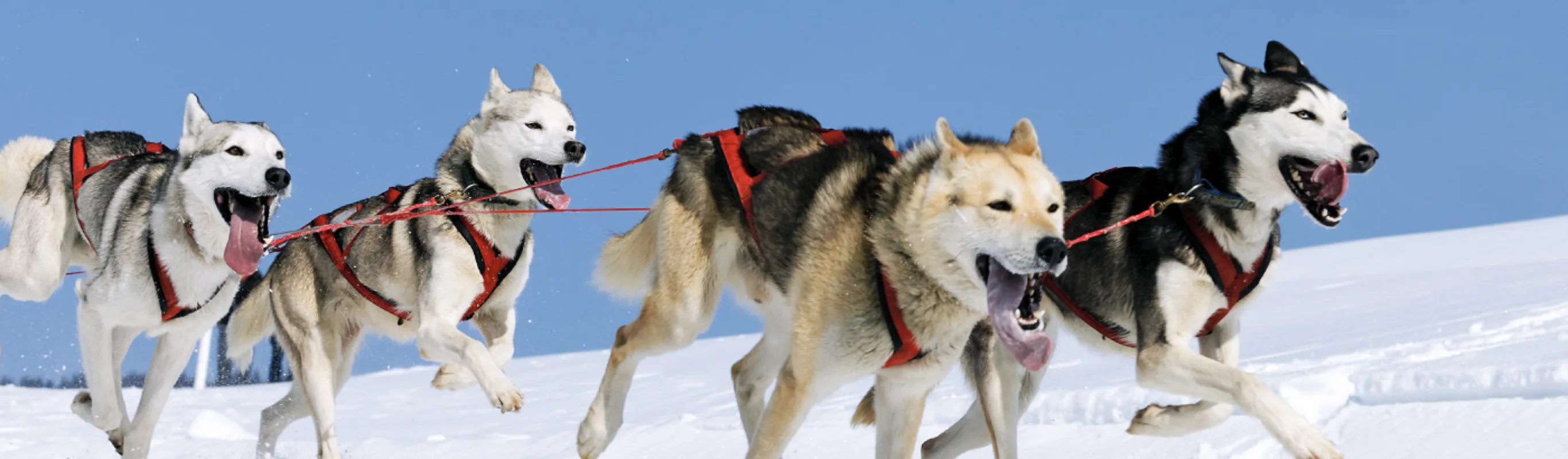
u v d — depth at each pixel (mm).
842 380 4262
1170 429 4832
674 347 5305
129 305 5609
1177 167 4613
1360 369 6203
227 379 12578
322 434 5723
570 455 6281
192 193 5531
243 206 5676
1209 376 4266
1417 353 6863
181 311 5703
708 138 5316
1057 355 9289
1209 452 4844
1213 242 4492
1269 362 7441
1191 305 4520
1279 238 4695
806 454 5891
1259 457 4758
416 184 5969
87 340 5723
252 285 6570
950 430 5156
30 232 6086
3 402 10211
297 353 5832
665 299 5289
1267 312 12477
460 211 5633
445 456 6801
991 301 3900
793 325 4320
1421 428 4809
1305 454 3971
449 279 5570
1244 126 4504
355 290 5840
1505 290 10852
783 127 5188
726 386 10328
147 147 6453
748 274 5297
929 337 4168
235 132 5547
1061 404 6203
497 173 5879
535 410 9641
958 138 4328
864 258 4191
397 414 10016
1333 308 11828
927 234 3998
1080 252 4766
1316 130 4410
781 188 4781
